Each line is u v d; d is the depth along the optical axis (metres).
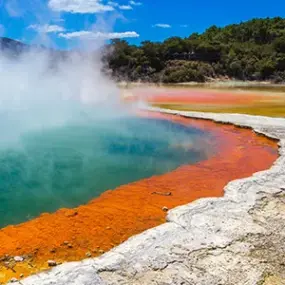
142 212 6.76
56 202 7.48
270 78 58.94
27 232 6.00
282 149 11.07
